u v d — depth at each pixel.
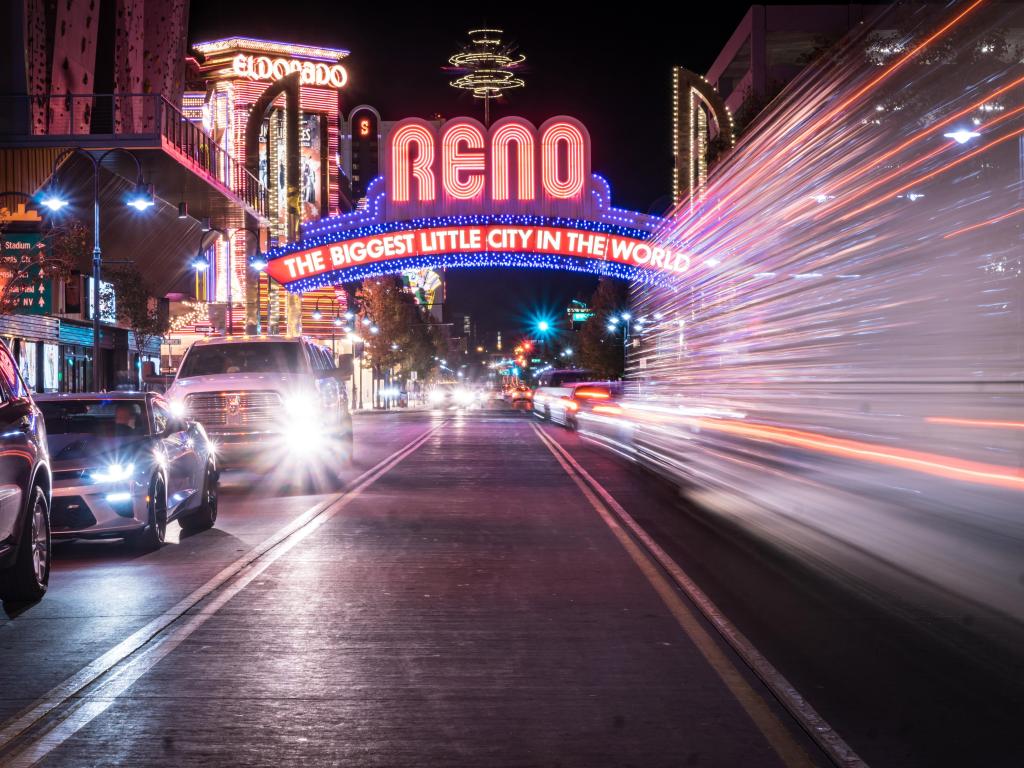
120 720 5.74
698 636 7.68
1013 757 5.12
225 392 19.22
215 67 90.81
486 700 6.11
